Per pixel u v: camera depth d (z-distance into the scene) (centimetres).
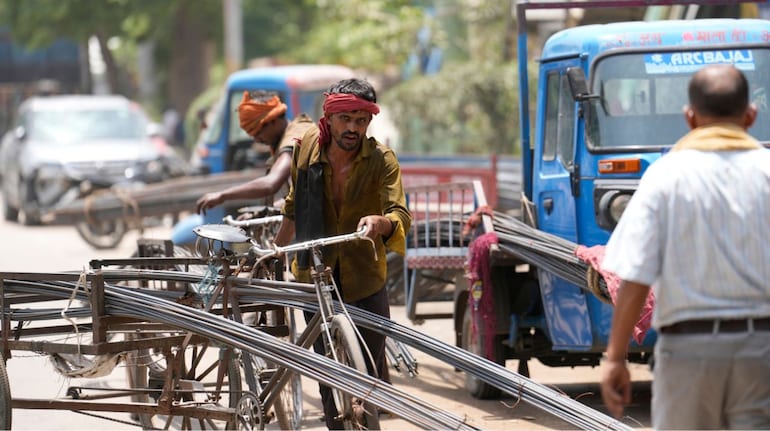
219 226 1656
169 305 1559
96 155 5538
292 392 1825
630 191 1914
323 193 1602
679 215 1122
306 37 9475
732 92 1145
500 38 6712
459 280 2336
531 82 4141
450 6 7675
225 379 1981
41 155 5609
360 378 1394
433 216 2600
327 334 1490
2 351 1695
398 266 2858
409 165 4341
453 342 2769
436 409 1371
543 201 2162
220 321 1516
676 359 1132
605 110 2003
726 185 1124
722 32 2052
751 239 1118
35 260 4350
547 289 2061
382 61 7638
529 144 2286
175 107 10256
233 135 4756
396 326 1542
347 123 1545
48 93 9369
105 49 10431
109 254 4512
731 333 1114
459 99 5966
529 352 2219
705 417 1144
